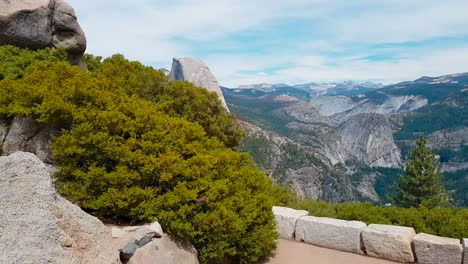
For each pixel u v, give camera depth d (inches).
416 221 319.9
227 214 227.0
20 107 274.1
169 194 225.5
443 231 304.0
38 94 273.9
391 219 335.0
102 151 243.4
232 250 233.1
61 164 249.1
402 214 334.0
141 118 266.2
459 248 262.4
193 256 216.1
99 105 277.0
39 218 152.8
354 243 296.5
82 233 167.9
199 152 269.1
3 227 145.0
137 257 190.9
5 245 140.3
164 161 234.7
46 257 143.6
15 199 155.1
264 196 279.1
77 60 488.7
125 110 275.4
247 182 283.9
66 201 176.7
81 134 245.3
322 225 310.3
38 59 410.0
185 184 234.8
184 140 270.2
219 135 473.1
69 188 235.0
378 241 286.8
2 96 290.5
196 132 285.9
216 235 225.3
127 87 387.2
